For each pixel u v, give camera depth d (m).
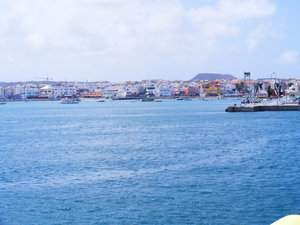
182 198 32.00
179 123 107.50
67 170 44.06
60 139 75.25
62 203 31.56
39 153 57.34
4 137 80.12
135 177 39.53
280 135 72.75
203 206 30.08
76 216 28.66
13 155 55.81
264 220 27.39
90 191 34.75
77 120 130.38
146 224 26.88
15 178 40.69
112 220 27.75
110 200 32.00
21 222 27.70
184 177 38.97
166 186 35.69
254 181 37.00
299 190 33.78
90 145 65.31
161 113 158.88
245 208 29.55
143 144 64.94
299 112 133.50
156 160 48.81
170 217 27.98
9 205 31.30
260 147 58.12
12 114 171.12
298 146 58.41
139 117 139.00
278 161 46.50
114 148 60.88
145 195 33.06
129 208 29.97
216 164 45.16
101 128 98.56
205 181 37.19
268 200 31.25
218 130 84.81
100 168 44.66
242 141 65.50
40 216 28.80
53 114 167.38
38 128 100.94
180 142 66.25
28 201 32.25
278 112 135.75
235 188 34.62
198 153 53.59
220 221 27.16
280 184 35.78
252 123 99.06
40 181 39.09
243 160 47.47
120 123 113.88
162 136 76.44
